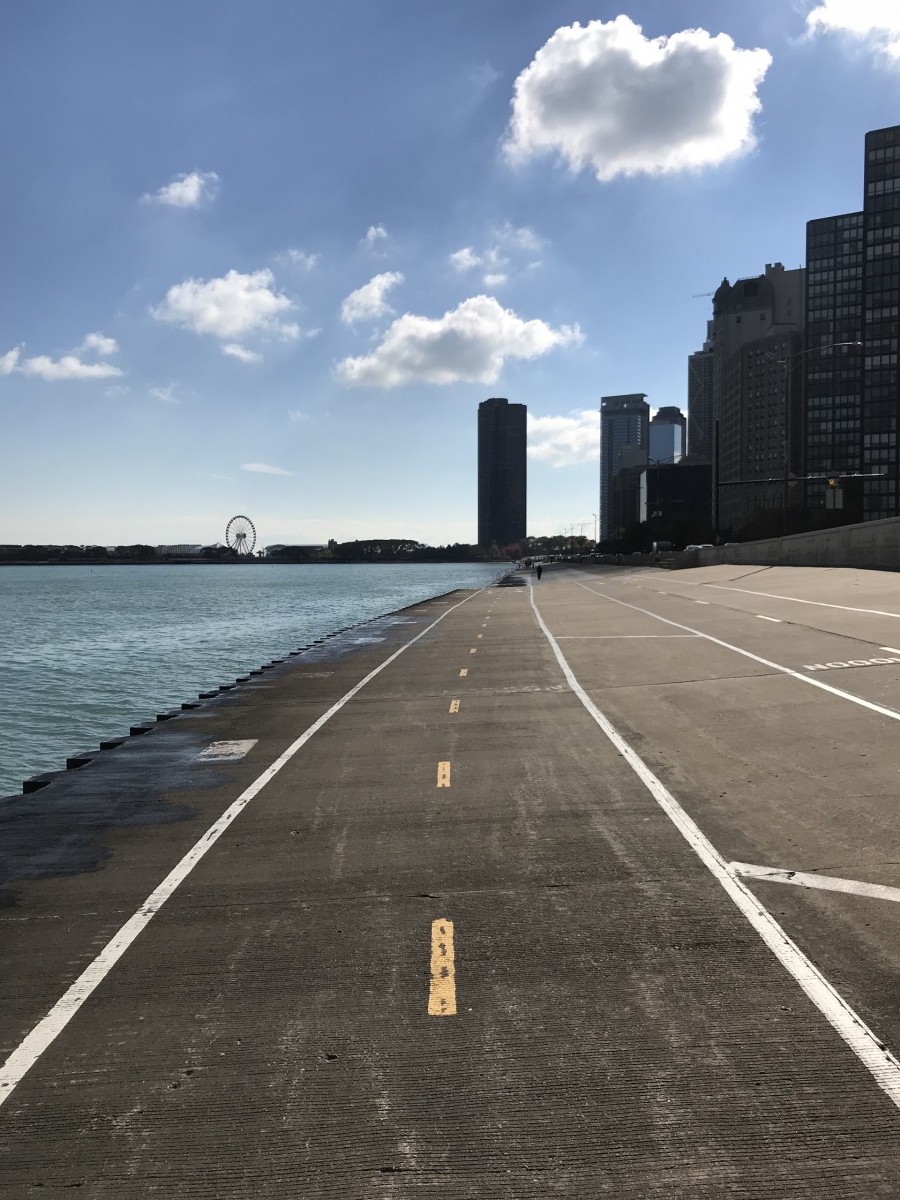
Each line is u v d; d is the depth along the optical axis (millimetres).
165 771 9758
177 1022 4262
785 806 7273
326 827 7355
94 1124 3508
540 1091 3623
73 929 5414
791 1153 3217
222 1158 3287
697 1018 4129
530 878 5973
